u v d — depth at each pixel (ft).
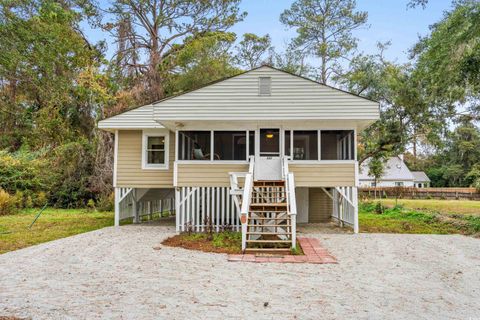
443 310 15.46
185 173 38.81
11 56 43.75
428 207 71.41
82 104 76.54
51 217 53.26
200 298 16.70
